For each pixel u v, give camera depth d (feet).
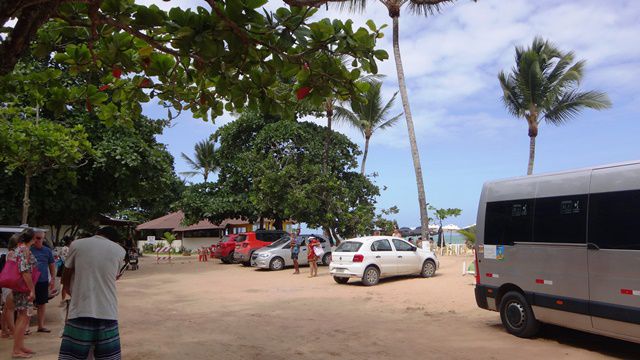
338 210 81.25
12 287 22.49
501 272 27.55
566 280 23.68
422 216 65.82
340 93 13.73
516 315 26.61
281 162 95.81
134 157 65.67
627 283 20.89
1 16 9.73
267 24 11.85
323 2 11.80
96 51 16.25
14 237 23.43
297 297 43.98
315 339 26.96
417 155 66.59
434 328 29.50
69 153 45.62
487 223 28.84
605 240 22.03
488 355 23.06
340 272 51.83
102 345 15.42
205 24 11.60
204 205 101.60
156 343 26.27
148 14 11.69
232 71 14.03
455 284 48.44
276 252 74.90
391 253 52.42
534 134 88.22
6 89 17.70
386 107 98.27
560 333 27.50
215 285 55.47
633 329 20.62
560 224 24.36
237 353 23.98
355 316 34.01
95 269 15.53
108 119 18.86
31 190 63.87
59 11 13.83
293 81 14.99
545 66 85.87
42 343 25.63
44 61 56.59
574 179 24.14
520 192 26.99
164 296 46.44
